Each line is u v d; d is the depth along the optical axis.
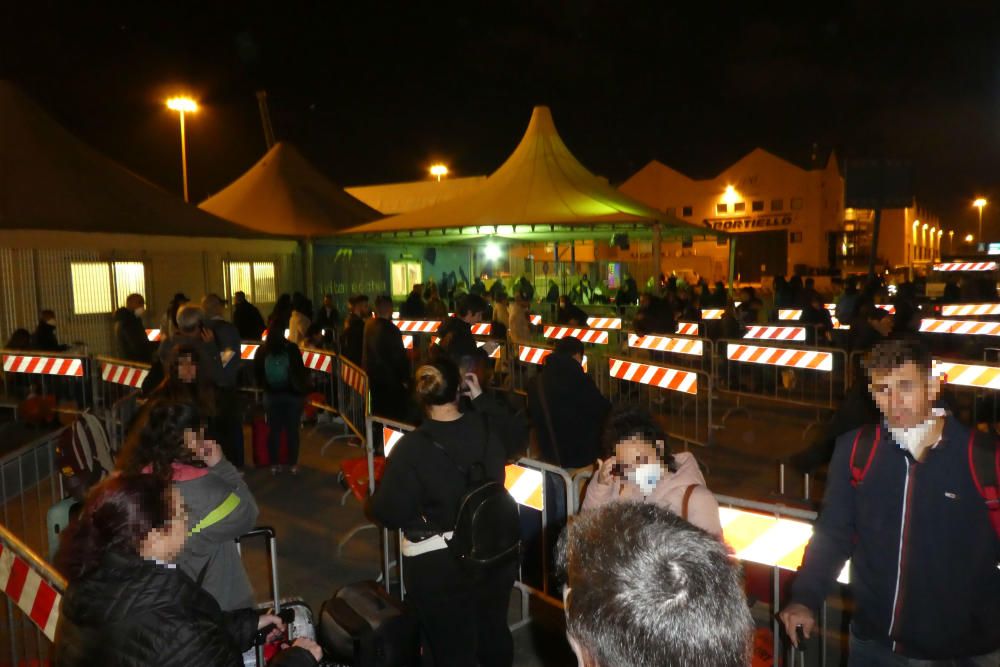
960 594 2.49
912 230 59.91
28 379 11.41
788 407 11.08
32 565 2.89
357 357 10.16
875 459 2.62
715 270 49.53
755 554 3.69
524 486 4.70
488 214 19.19
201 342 7.02
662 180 55.72
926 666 2.56
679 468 3.11
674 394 11.85
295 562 5.86
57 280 14.67
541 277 28.67
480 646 3.67
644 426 3.05
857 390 5.36
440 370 3.54
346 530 6.50
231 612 2.84
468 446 3.54
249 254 19.14
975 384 7.44
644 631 1.18
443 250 28.62
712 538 1.32
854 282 13.75
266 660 3.28
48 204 15.22
